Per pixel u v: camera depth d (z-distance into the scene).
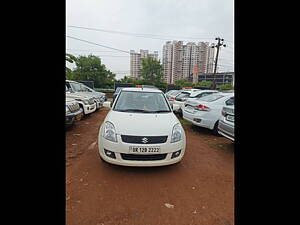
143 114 3.01
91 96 7.89
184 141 2.72
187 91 7.89
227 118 3.57
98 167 2.76
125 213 1.79
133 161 2.39
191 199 2.08
